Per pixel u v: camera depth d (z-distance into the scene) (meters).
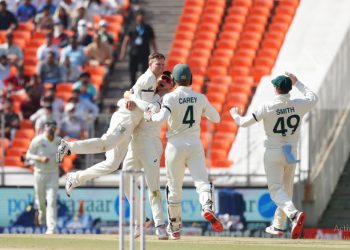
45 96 76.44
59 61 82.38
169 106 43.09
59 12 86.50
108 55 83.19
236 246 42.16
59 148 44.44
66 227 67.06
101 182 69.25
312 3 86.31
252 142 70.44
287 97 45.28
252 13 86.25
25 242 44.38
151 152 44.56
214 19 86.88
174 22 87.75
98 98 80.12
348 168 72.88
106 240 45.41
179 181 44.53
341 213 69.12
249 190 65.69
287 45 82.88
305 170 67.50
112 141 44.38
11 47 84.12
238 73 81.75
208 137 69.94
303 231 62.75
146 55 81.25
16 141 75.69
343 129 72.38
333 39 81.25
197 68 82.25
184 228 65.81
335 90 72.06
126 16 88.44
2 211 67.75
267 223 65.31
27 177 72.56
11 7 89.00
